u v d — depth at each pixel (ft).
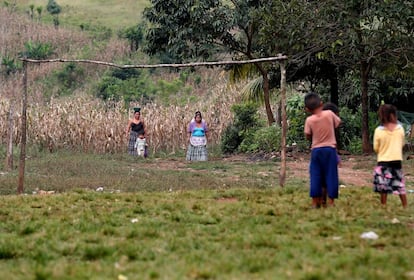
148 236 58.03
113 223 64.59
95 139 183.83
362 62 157.99
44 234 58.80
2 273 44.78
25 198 83.71
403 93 186.70
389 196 83.15
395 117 72.28
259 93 197.36
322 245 51.93
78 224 63.62
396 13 142.51
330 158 71.56
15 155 161.27
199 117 159.63
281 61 92.73
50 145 183.32
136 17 475.72
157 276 42.91
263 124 191.42
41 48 385.70
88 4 511.81
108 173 123.44
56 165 135.03
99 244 54.13
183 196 85.61
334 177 71.82
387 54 155.94
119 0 519.60
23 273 44.70
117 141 183.83
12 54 390.63
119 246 52.90
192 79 353.92
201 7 163.02
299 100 189.37
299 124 173.88
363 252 49.01
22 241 55.72
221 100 223.10
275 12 152.46
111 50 393.91
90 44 408.67
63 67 371.35
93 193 88.69
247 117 186.29
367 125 160.86
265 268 44.96
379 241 53.93
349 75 192.34
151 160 159.74
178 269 44.70
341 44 144.87
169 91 335.47
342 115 175.42
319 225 61.72
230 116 205.67
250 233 58.23
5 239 57.00
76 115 187.11
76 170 127.85
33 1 509.35
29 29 427.74
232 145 183.21
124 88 336.90
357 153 163.73
